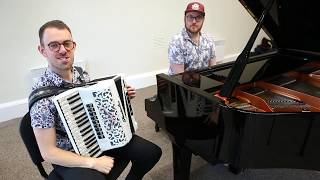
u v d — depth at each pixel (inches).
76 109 49.8
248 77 73.6
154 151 60.9
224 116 50.4
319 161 53.7
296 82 74.0
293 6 66.5
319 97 62.4
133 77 140.6
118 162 59.0
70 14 113.9
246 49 57.3
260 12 67.5
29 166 83.4
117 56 132.7
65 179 50.8
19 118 113.1
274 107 58.4
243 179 76.4
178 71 86.8
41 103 47.8
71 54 52.6
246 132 49.4
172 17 142.8
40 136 48.4
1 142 95.8
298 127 49.8
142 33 136.2
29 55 109.8
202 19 85.2
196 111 56.9
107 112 51.8
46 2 107.0
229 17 170.1
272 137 50.1
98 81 54.1
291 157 52.4
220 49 172.1
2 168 82.5
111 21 124.9
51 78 52.0
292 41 82.9
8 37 103.5
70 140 50.4
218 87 61.9
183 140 62.2
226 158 53.5
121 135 54.6
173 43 86.7
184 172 66.2
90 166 51.0
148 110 74.1
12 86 110.3
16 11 102.1
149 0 132.0
